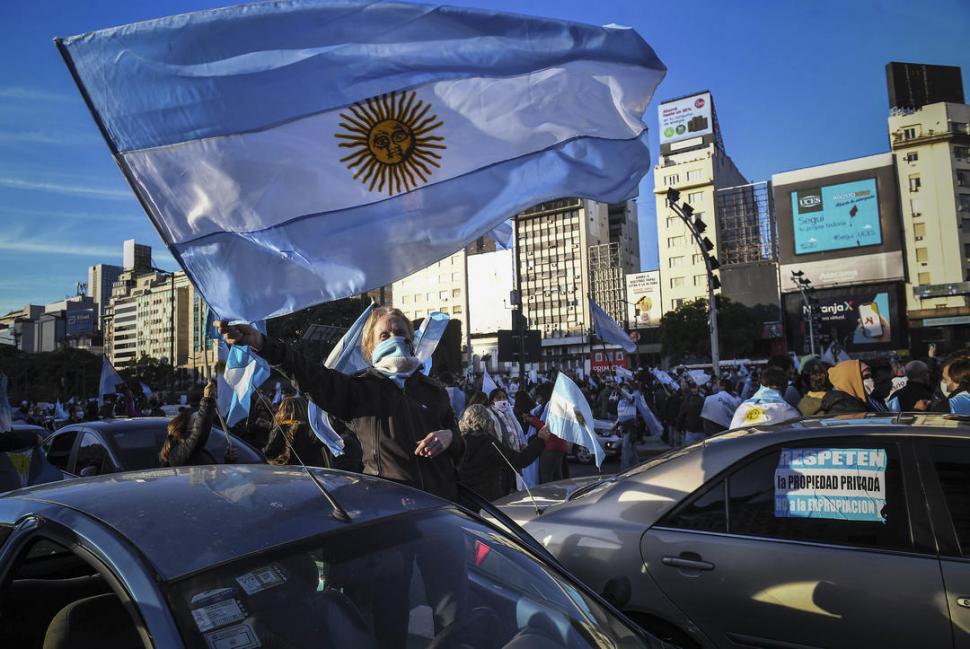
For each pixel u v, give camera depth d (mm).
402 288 129375
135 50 2455
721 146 101688
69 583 2326
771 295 80375
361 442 2973
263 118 2627
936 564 2627
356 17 2775
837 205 77250
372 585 1707
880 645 2635
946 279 73000
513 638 1750
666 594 3102
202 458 5500
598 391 23266
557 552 3434
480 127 3016
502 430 6895
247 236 2619
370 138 2820
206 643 1416
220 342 3723
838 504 2920
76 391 105062
